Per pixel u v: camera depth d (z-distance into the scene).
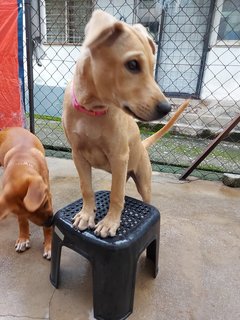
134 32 0.97
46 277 1.49
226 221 1.99
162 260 1.62
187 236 1.82
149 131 4.33
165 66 5.08
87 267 1.56
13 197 1.32
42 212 1.39
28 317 1.27
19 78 2.60
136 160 1.53
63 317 1.27
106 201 1.53
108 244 1.19
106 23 0.90
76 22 4.79
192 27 4.82
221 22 4.69
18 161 1.54
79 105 1.12
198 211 2.10
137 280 1.48
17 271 1.52
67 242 1.32
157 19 4.82
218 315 1.31
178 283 1.47
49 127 4.29
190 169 2.58
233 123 2.39
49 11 4.79
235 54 4.71
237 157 3.53
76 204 1.50
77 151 1.28
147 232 1.32
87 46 0.92
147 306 1.34
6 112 2.72
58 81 4.85
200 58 4.92
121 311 1.26
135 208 1.47
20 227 1.66
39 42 3.73
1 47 2.53
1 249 1.67
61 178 2.51
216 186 2.51
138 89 0.96
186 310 1.33
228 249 1.73
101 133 1.16
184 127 4.30
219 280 1.50
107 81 0.98
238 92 4.83
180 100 5.05
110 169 1.37
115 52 0.94
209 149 2.49
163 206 2.15
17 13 2.43
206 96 5.03
